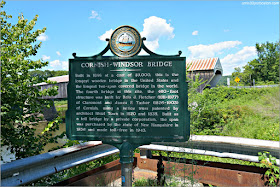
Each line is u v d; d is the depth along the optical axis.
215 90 16.69
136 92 3.74
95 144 4.53
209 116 10.18
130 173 3.69
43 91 4.60
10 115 4.03
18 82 4.37
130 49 3.72
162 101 3.71
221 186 4.34
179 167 4.73
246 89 16.52
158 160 5.18
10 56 4.45
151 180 4.59
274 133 8.73
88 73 3.80
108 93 3.78
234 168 4.50
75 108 3.80
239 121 10.52
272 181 3.84
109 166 4.79
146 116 3.73
